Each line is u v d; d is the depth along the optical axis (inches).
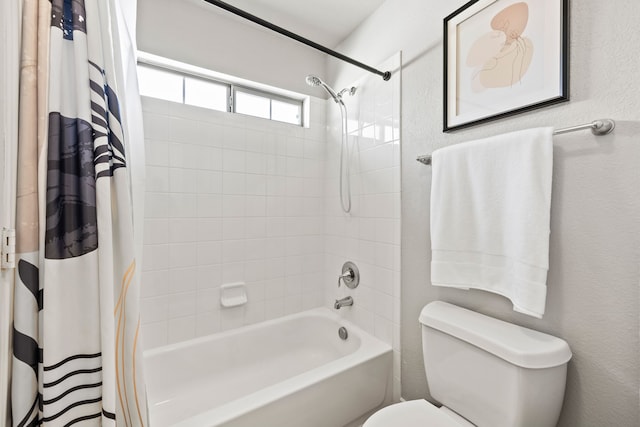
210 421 38.9
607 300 31.6
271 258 75.0
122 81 34.4
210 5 65.5
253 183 72.1
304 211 80.0
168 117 61.4
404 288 57.1
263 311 74.1
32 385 27.9
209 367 64.4
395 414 38.5
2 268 25.5
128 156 35.4
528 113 38.2
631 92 29.6
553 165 35.7
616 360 31.0
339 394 50.8
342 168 75.2
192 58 64.6
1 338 25.5
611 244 31.3
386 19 62.2
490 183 39.3
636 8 29.3
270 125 74.3
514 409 32.9
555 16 34.9
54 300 28.5
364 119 67.9
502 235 38.1
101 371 31.0
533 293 33.8
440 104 50.1
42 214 28.0
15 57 26.5
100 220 30.4
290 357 74.5
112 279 31.0
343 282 74.9
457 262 43.3
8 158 25.8
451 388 40.4
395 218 59.1
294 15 67.4
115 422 31.0
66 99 29.6
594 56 32.1
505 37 40.1
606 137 31.3
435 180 46.2
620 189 30.5
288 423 44.8
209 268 66.6
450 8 48.6
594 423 32.6
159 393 58.2
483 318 41.5
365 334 65.7
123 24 38.3
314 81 65.6
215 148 66.9
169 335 62.2
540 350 32.5
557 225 35.5
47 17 28.5
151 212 59.7
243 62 71.1
